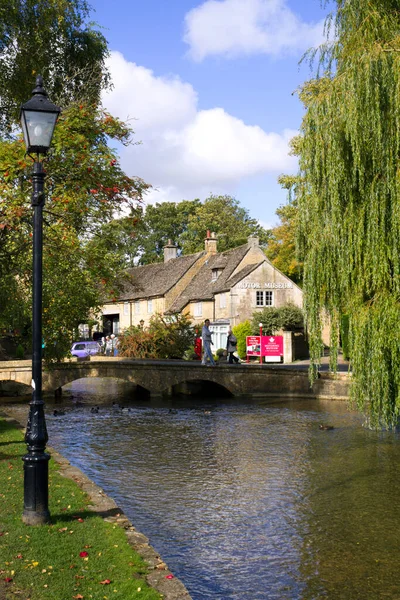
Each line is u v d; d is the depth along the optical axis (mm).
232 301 44750
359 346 10562
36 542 6879
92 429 19984
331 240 11047
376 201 10109
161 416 23047
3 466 10984
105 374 29828
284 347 38500
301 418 21969
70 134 12539
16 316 19750
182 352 40062
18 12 20672
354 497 11844
